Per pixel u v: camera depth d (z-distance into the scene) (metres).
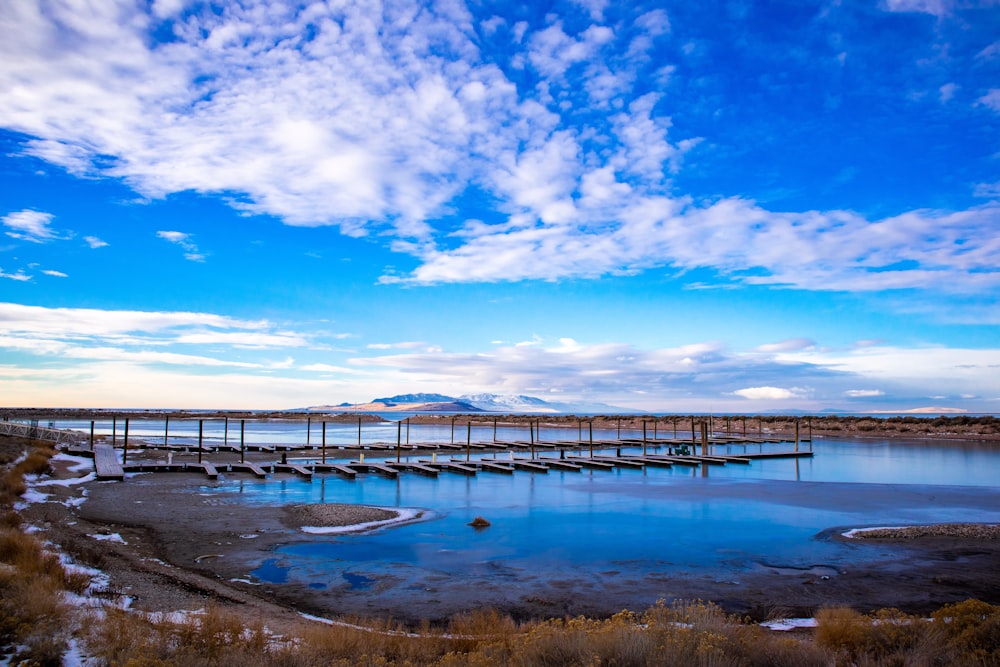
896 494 36.53
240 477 43.06
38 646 8.58
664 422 146.00
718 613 12.53
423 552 21.28
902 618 11.40
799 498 34.84
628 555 20.91
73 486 35.09
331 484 40.59
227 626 10.57
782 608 15.17
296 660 9.25
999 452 70.44
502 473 48.75
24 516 23.58
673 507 31.55
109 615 10.46
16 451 43.78
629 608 15.30
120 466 42.69
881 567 19.39
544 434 107.88
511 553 21.17
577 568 19.19
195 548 21.42
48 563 14.38
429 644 10.70
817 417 143.88
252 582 17.47
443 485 40.78
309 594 16.38
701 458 58.88
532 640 9.75
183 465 45.94
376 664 9.09
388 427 140.12
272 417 192.75
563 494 36.47
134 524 25.31
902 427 107.88
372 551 21.38
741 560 20.27
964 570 19.03
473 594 16.47
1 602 10.04
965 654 8.65
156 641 9.44
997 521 27.78
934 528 25.09
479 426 139.75
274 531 24.47
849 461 60.62
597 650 8.90
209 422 155.12
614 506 31.78
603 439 91.31
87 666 8.30
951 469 52.69
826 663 8.66
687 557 20.64
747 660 8.80
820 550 21.70
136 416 180.12
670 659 8.25
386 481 42.62
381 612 14.87
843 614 11.39
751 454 64.44
